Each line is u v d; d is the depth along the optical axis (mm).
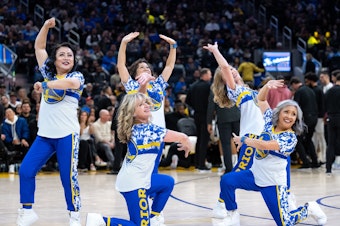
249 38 25219
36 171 6898
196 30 25047
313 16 27766
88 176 13406
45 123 6863
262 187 6594
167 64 7555
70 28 23656
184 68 22016
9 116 14594
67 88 6688
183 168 15570
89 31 23766
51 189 10820
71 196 6832
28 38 21984
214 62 22578
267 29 25516
